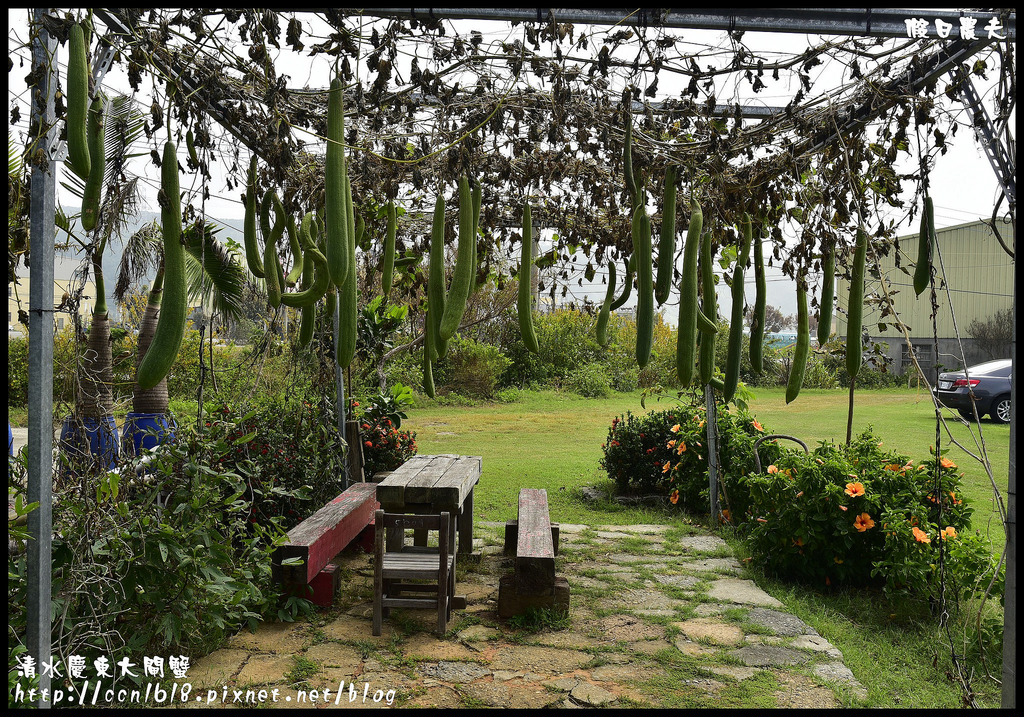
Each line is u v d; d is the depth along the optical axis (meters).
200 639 3.20
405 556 3.79
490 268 5.16
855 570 4.20
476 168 3.29
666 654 3.31
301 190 3.24
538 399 16.19
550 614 3.67
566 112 2.65
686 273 1.92
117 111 2.28
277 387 5.74
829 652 3.36
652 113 2.69
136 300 5.71
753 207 2.99
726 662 3.24
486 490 7.39
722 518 5.84
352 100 2.69
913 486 4.18
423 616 3.77
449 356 15.85
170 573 2.96
